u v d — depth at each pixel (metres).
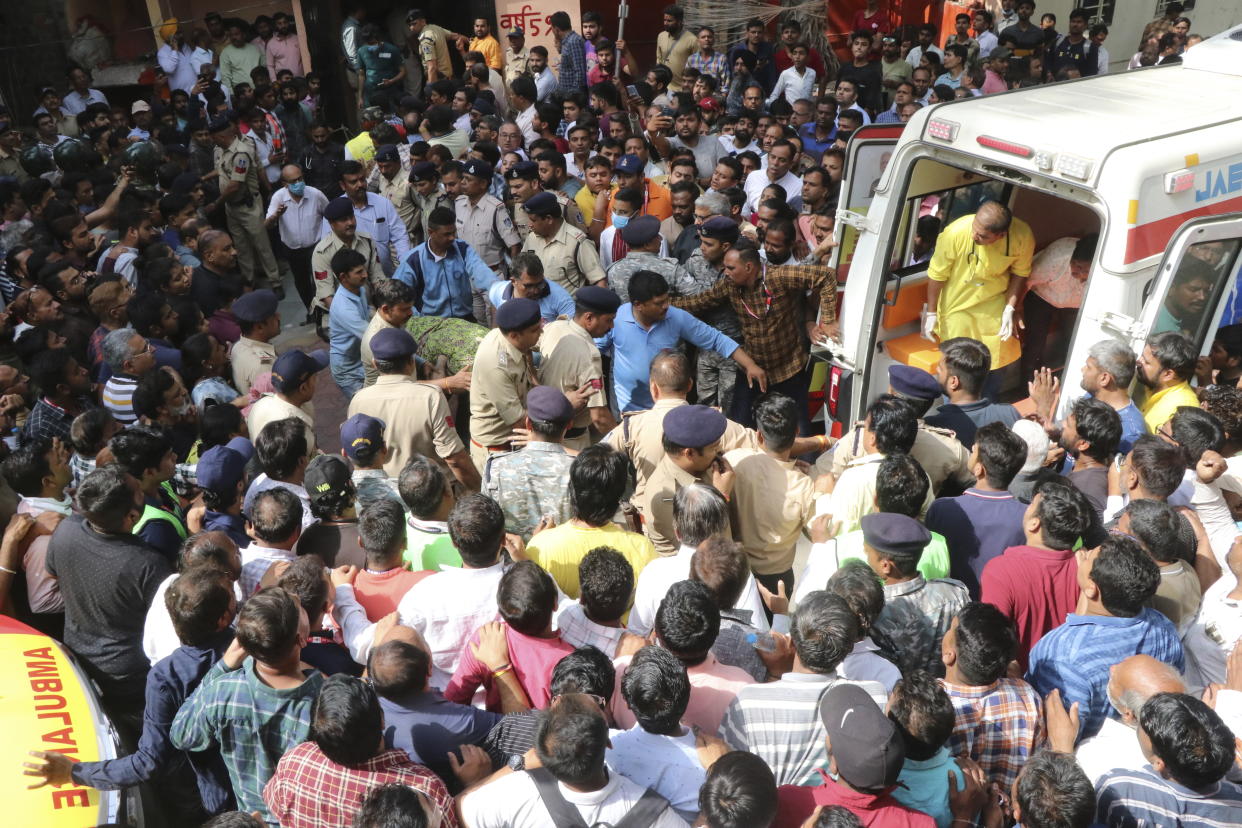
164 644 3.69
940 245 6.00
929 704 2.78
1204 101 5.30
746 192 8.79
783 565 4.57
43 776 3.38
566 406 4.46
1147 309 4.53
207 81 12.14
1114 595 3.30
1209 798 2.79
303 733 3.16
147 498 4.46
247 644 3.07
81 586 3.96
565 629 3.48
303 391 5.04
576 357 5.45
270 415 5.02
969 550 4.05
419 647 3.19
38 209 8.40
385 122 9.82
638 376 5.75
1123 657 3.33
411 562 4.03
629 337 5.71
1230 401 4.43
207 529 4.21
